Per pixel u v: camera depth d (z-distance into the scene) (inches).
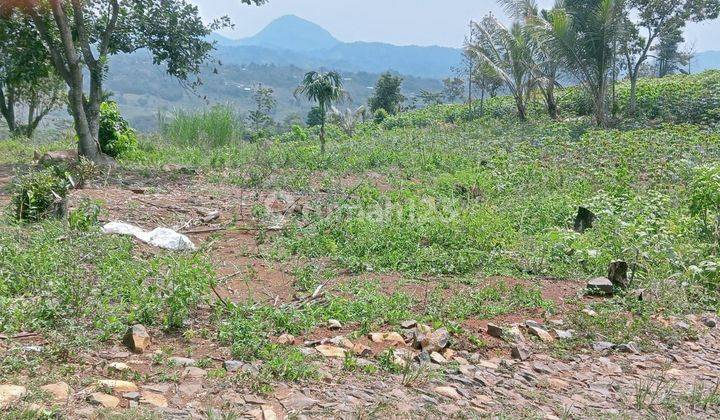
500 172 629.6
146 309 214.4
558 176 604.4
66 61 629.9
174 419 146.4
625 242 368.5
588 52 1041.5
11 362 165.9
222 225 390.9
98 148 618.8
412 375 188.9
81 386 159.6
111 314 208.1
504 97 1551.4
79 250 271.6
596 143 775.1
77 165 507.5
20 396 147.7
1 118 1181.1
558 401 185.9
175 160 698.8
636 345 241.4
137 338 189.9
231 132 936.9
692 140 780.0
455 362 204.2
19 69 617.9
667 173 604.4
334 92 741.3
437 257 329.1
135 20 660.7
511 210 469.4
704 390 202.5
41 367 169.2
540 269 330.0
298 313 226.1
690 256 353.4
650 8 1119.0
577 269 334.3
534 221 442.0
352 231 367.2
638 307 278.5
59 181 382.9
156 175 570.6
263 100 1904.5
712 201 382.0
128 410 147.4
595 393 195.9
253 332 201.8
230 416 146.1
